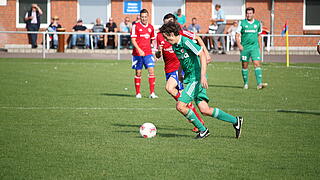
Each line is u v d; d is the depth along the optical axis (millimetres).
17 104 24406
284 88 31781
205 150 15523
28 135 17516
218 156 14828
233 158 14625
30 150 15414
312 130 18797
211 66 45781
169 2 64562
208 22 64500
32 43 59344
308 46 60875
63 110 22906
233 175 12992
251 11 31688
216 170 13398
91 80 35188
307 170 13500
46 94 28031
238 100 26578
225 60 50875
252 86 33000
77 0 64812
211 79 36875
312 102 25891
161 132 18312
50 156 14727
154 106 24469
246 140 17016
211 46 59031
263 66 45969
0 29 64438
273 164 14039
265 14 63688
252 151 15477
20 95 27453
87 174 13000
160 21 64750
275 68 44438
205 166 13758
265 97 27734
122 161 14211
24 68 42188
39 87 30969
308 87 32250
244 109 23578
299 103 25547
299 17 63250
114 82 34312
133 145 16125
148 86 33156
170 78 19641
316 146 16219
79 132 18094
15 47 61594
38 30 60594
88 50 57594
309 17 63406
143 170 13352
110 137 17312
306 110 23375
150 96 27531
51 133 17859
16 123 19641
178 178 12695
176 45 16516
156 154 14984
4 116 21172
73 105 24359
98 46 59281
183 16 58969
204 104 16906
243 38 31953
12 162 14086
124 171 13258
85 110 22984
